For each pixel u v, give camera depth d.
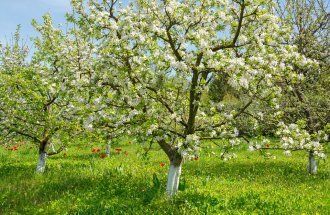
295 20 18.80
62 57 13.33
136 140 11.77
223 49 11.90
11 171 17.34
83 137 14.83
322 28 19.06
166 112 11.65
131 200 12.30
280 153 24.89
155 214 10.92
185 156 10.91
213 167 19.53
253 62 10.38
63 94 12.51
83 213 10.85
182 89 11.09
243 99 13.80
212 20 11.38
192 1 11.46
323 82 18.48
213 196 12.29
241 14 10.98
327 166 20.34
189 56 10.33
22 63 19.06
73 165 19.09
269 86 11.62
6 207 11.93
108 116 11.52
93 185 14.08
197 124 12.35
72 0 11.93
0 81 15.76
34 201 12.48
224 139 11.66
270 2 11.16
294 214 11.06
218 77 10.98
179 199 12.03
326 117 17.67
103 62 11.26
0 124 15.66
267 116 12.66
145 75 10.88
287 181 16.28
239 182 15.73
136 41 10.60
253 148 11.28
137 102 10.92
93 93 11.88
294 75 11.54
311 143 11.70
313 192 14.13
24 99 15.98
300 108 17.48
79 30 13.59
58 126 14.88
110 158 21.97
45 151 16.84
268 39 11.18
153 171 17.48
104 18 10.99
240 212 11.14
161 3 11.27
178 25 11.47
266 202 11.81
